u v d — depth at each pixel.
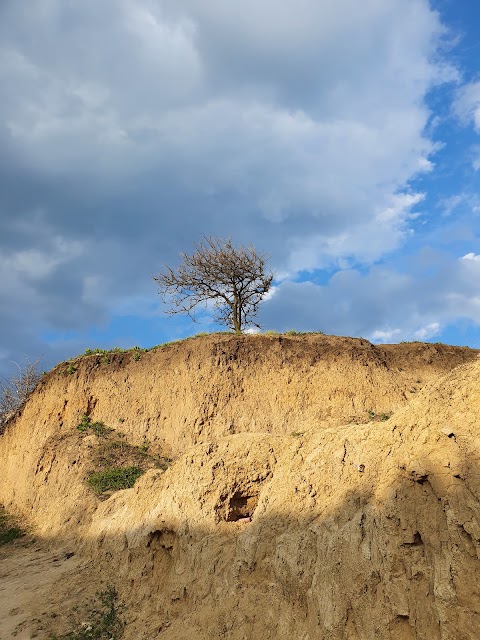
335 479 8.57
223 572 9.26
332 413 21.45
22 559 16.20
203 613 8.95
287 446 10.78
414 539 6.64
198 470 11.21
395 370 23.91
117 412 24.45
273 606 8.05
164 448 22.41
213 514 10.47
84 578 12.94
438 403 7.35
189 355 24.81
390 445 7.86
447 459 6.62
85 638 10.24
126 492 16.05
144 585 11.30
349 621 6.85
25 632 10.93
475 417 6.73
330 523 7.90
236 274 32.56
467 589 5.83
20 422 27.39
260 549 8.82
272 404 22.52
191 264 33.03
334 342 24.41
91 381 25.86
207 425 22.34
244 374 23.59
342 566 7.21
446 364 24.88
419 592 6.29
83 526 16.73
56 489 20.89
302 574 7.84
